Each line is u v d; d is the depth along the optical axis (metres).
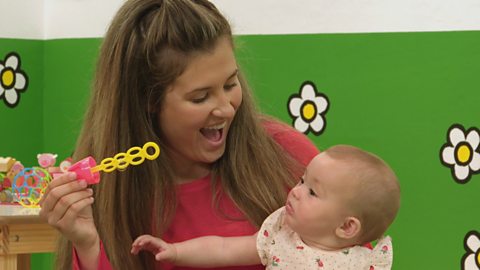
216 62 1.46
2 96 3.22
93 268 1.53
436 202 2.64
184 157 1.60
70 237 1.51
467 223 2.59
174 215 1.61
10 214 2.11
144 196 1.60
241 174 1.60
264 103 2.91
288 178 1.65
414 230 2.68
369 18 2.73
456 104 2.60
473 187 2.58
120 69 1.54
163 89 1.50
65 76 3.32
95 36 3.24
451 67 2.60
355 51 2.75
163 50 1.48
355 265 1.57
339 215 1.57
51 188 1.48
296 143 1.71
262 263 1.58
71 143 3.32
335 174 1.57
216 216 1.60
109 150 1.57
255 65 2.92
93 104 1.63
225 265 1.56
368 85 2.74
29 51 3.31
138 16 1.53
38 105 3.35
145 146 1.49
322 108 2.82
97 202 1.61
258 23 2.92
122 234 1.60
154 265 1.62
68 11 3.30
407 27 2.67
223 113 1.49
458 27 2.59
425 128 2.65
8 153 3.24
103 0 3.22
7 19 3.22
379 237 1.61
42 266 3.31
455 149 2.60
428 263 2.67
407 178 2.68
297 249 1.57
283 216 1.61
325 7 2.80
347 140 2.78
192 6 1.49
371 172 1.57
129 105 1.55
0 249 2.10
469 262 2.59
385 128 2.71
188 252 1.54
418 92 2.66
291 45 2.86
